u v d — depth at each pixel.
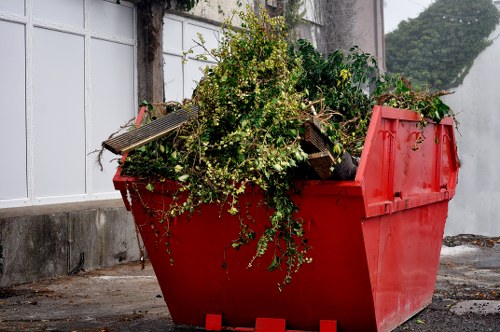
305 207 6.16
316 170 5.88
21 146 11.43
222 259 6.69
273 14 20.78
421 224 7.87
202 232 6.61
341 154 5.98
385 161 6.55
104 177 13.44
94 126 13.16
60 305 8.98
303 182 6.05
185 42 15.52
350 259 6.27
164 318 7.98
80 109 12.81
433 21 37.81
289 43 7.58
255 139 5.93
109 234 12.23
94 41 13.17
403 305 7.50
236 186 6.15
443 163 8.57
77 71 12.74
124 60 13.96
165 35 14.90
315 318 6.70
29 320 8.05
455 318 8.02
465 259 13.20
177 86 15.36
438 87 38.16
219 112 6.14
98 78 13.27
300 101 6.45
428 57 37.88
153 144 6.33
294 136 5.88
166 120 6.31
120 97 13.85
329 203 6.08
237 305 6.90
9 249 10.33
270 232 6.08
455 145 8.88
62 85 12.38
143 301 9.21
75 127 12.67
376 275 6.54
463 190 40.19
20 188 11.41
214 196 6.11
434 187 8.27
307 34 23.06
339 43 24.70
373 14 28.70
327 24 24.50
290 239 6.20
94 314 8.37
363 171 5.98
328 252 6.29
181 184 6.26
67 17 12.49
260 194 6.20
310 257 6.35
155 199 6.57
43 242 10.89
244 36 6.59
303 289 6.57
